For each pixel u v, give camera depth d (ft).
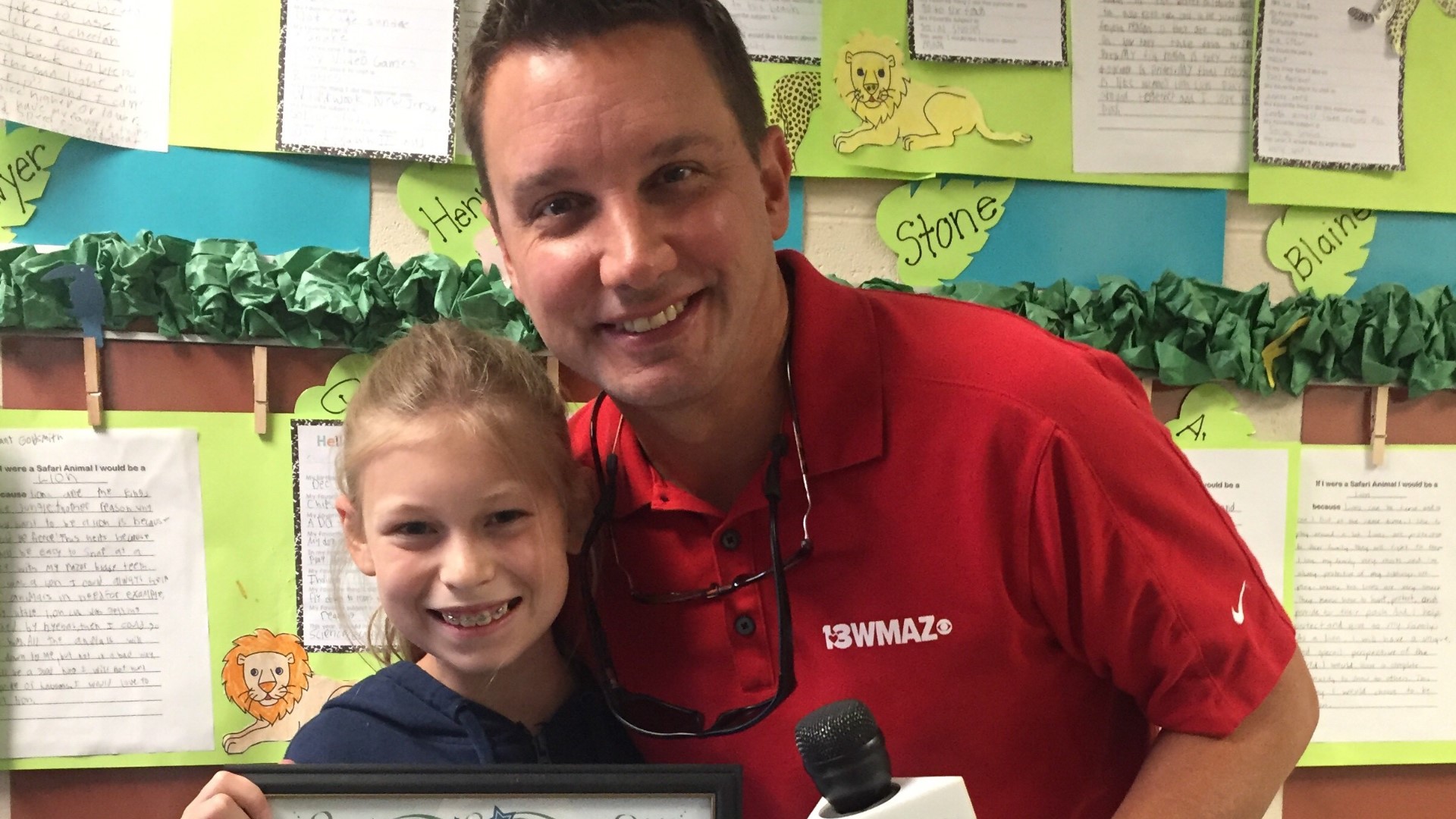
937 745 1.97
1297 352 3.14
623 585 2.22
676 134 1.70
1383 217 3.24
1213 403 3.15
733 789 1.85
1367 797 3.24
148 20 2.88
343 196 2.96
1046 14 3.10
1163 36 3.13
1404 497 3.21
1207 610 1.80
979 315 2.11
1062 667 2.04
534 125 1.70
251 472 2.95
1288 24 3.15
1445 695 3.22
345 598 2.97
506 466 2.19
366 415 2.26
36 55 2.81
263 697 2.95
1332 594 3.20
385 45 2.93
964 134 3.09
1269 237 3.21
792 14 3.02
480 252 3.01
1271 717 1.84
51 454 2.87
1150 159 3.14
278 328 2.85
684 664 2.12
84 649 2.89
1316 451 3.18
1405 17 3.21
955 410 1.91
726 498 2.17
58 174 2.86
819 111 3.04
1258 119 3.14
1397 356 3.13
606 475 2.28
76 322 2.84
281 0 2.90
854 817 1.34
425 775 1.87
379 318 2.92
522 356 2.46
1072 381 1.88
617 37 1.68
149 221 2.89
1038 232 3.14
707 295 1.82
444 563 2.14
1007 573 1.91
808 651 1.99
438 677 2.40
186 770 2.96
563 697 2.44
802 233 3.09
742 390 1.97
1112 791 2.12
